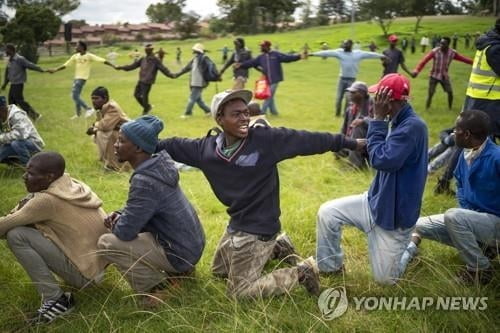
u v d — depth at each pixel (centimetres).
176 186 368
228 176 361
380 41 4916
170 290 374
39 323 344
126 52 5366
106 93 738
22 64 1120
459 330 330
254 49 4641
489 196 379
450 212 378
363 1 6588
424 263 406
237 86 881
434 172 633
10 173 695
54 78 2505
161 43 6656
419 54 3569
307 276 363
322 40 5334
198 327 338
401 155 338
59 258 358
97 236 369
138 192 347
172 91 1816
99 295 378
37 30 4547
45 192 353
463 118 376
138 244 362
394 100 348
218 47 5188
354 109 732
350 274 404
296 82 2061
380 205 362
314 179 660
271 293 360
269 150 354
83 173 708
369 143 353
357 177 655
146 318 352
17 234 348
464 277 387
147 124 354
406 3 6009
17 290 388
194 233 375
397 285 374
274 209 368
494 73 590
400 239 370
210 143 369
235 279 367
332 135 363
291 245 420
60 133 975
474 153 385
